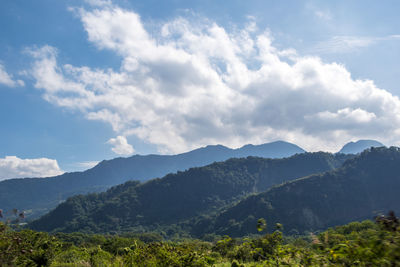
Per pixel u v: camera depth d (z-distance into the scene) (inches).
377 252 113.8
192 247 315.0
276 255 197.2
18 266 252.1
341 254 127.1
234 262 275.7
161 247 292.7
